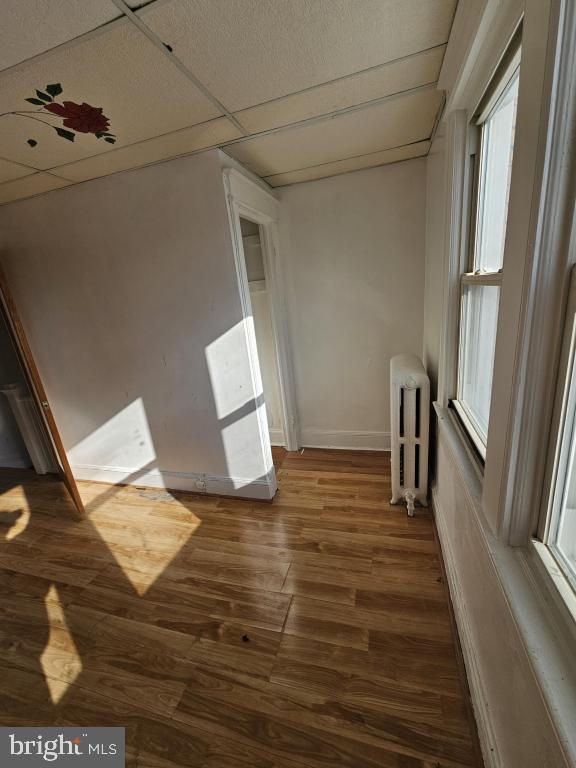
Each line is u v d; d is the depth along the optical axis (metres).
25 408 2.94
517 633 0.70
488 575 0.94
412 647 1.33
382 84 1.29
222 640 1.44
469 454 1.26
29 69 1.02
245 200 1.98
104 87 1.14
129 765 1.08
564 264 0.61
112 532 2.21
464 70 1.01
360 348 2.66
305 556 1.85
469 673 1.17
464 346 1.47
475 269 1.34
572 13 0.51
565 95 0.54
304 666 1.31
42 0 0.79
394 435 2.01
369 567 1.73
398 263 2.39
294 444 2.97
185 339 2.16
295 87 1.26
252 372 2.11
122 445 2.63
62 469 2.38
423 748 1.04
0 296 2.26
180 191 1.85
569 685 0.57
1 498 2.75
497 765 0.88
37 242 2.23
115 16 0.86
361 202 2.32
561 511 0.72
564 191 0.58
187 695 1.25
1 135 1.37
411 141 1.87
